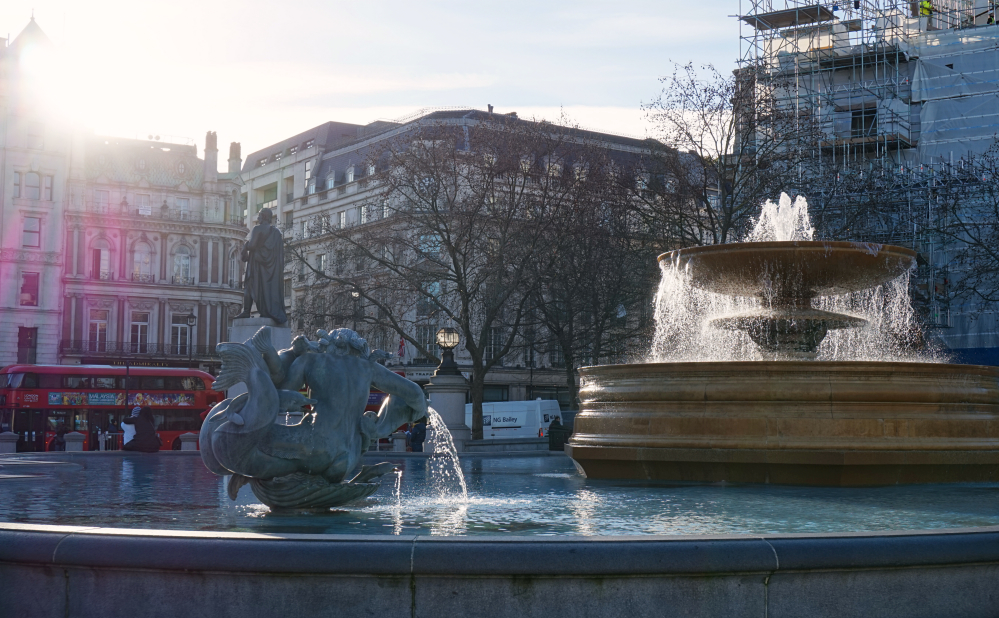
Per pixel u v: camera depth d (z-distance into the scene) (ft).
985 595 13.78
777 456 31.81
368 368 21.48
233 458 19.94
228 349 19.94
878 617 13.35
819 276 40.16
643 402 35.01
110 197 214.69
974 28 138.41
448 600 12.63
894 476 32.07
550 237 116.88
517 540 12.94
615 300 119.44
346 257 116.78
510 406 143.13
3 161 201.98
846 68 145.48
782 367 32.71
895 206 121.08
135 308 215.51
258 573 12.76
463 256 112.98
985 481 33.01
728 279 41.60
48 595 13.43
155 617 13.05
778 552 13.02
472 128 118.73
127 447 68.69
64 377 125.59
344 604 12.71
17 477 37.42
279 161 270.67
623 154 179.83
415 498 27.37
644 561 12.70
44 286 204.95
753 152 110.83
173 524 20.43
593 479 36.17
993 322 121.70
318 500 21.08
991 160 117.80
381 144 120.16
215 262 224.74
